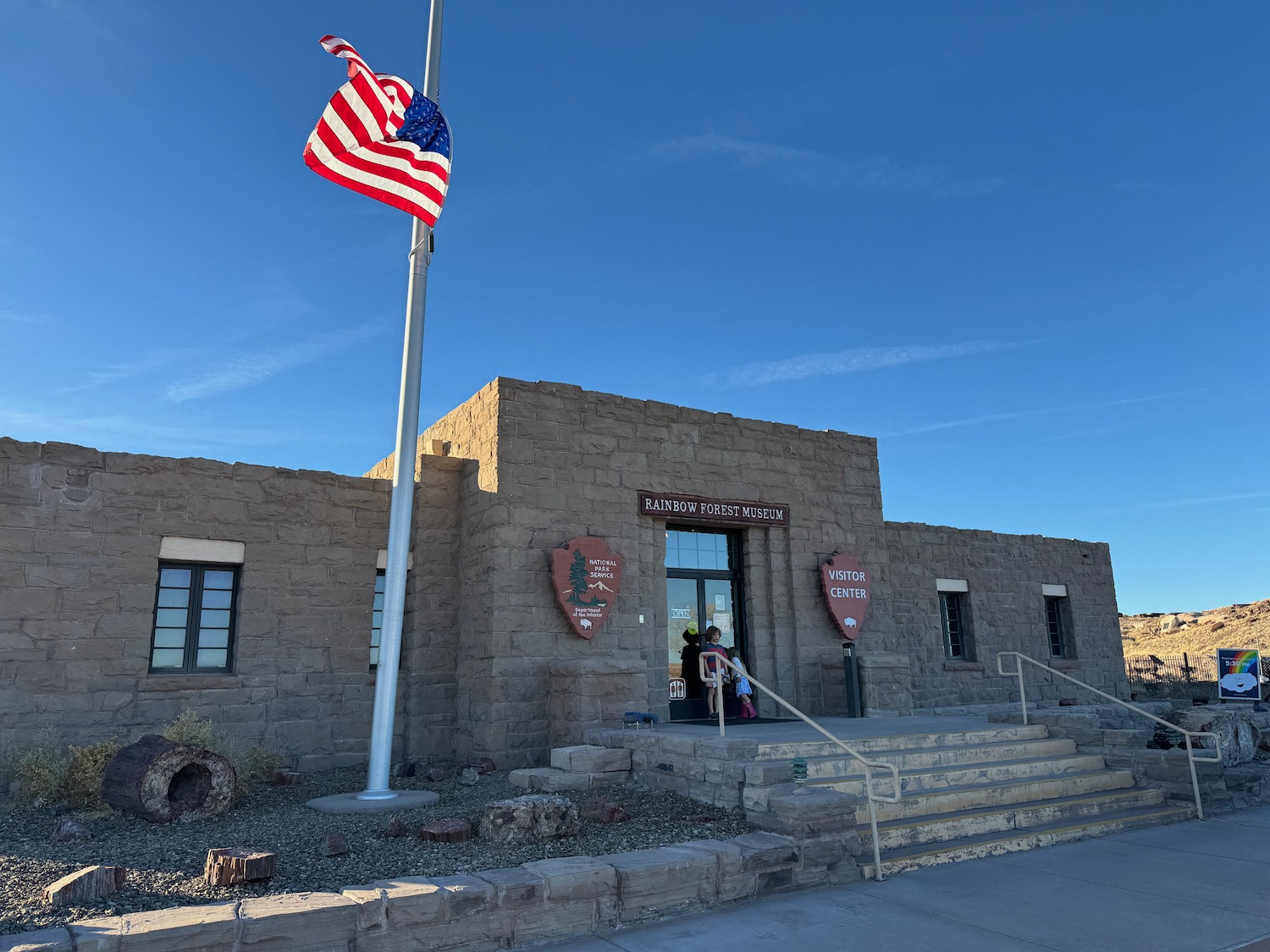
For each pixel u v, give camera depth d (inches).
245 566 468.8
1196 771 375.9
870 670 544.4
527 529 490.0
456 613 516.4
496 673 463.8
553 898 207.8
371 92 384.8
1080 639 847.1
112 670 426.0
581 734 436.5
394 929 188.4
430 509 520.7
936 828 297.3
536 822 263.6
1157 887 251.9
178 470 459.5
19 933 178.4
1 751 372.8
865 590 601.6
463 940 195.3
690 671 547.8
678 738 345.1
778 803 265.4
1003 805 335.6
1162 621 1882.4
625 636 510.0
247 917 175.3
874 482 640.4
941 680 735.7
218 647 463.8
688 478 554.3
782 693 564.1
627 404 541.0
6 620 406.3
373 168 380.5
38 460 425.4
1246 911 228.8
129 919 172.9
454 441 564.1
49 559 420.5
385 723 357.1
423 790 374.9
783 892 243.4
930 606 747.4
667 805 316.5
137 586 438.6
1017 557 818.2
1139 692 1007.0
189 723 363.9
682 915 224.5
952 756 372.8
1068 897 241.3
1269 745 505.4
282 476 487.2
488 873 211.3
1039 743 403.5
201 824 298.0
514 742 461.1
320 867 231.8
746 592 577.9
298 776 399.2
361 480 510.0
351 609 493.4
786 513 589.3
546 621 484.7
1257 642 1503.4
